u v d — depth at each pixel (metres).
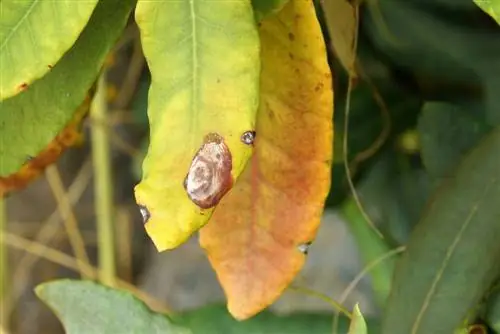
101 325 0.47
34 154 0.45
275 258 0.44
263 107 0.43
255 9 0.41
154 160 0.40
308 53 0.42
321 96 0.42
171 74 0.40
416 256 0.46
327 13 0.47
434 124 0.52
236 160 0.39
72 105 0.44
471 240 0.46
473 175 0.45
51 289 0.48
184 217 0.39
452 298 0.46
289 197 0.44
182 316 0.50
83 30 0.43
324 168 0.43
